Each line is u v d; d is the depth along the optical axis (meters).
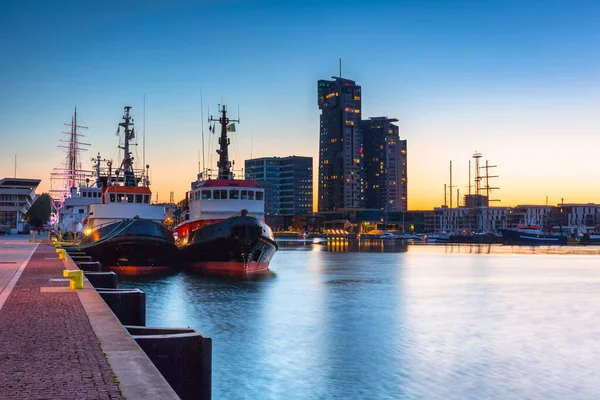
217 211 78.06
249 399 24.34
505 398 24.92
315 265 103.75
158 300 50.44
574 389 26.27
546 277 82.94
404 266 103.81
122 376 11.70
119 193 78.88
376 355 31.83
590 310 49.22
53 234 135.00
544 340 36.38
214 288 59.00
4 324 17.59
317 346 33.75
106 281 34.25
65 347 14.44
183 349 16.17
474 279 78.56
